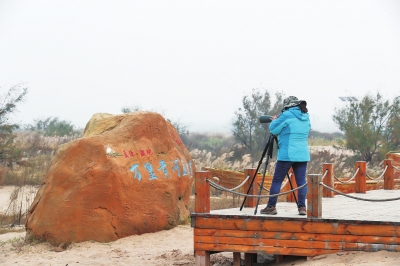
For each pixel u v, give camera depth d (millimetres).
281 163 8852
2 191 21859
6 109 26000
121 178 11828
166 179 12922
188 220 13664
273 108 38000
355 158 30406
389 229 7773
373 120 30984
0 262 10305
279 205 10656
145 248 11180
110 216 11703
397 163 19344
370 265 7238
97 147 11844
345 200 11578
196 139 57062
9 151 25609
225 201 18781
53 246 11500
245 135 37625
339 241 8031
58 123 56312
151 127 13062
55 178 11742
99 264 9914
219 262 10062
